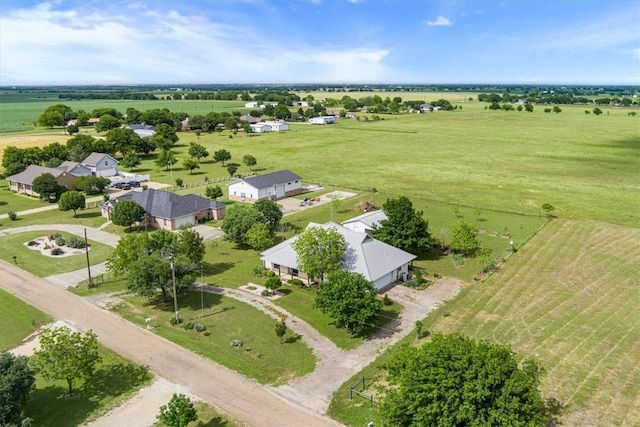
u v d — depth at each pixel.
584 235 70.81
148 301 51.44
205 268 60.00
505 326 45.16
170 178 115.75
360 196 95.50
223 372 38.72
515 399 26.72
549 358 39.81
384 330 45.00
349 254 53.72
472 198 93.19
